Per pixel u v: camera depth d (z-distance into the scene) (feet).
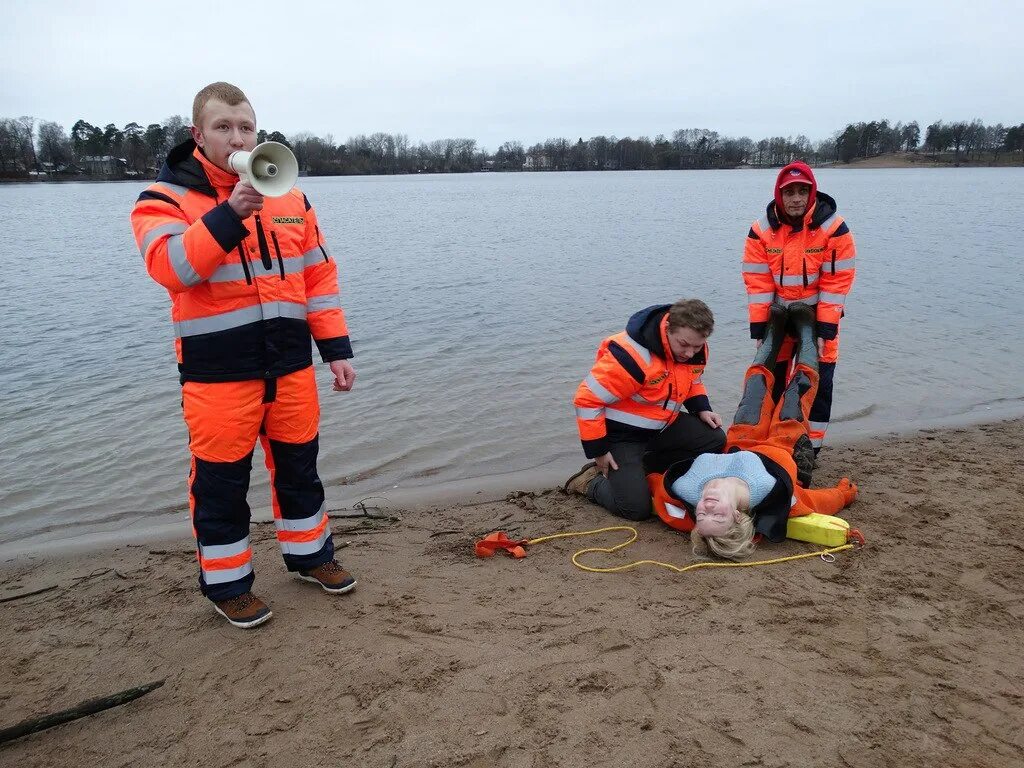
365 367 30.40
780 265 19.15
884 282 47.60
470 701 10.28
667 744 9.36
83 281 54.44
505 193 208.64
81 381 29.32
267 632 12.20
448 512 17.87
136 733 10.01
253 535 16.72
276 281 11.53
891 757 9.05
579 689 10.44
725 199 162.20
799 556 14.42
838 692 10.27
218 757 9.49
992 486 17.83
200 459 11.67
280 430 12.36
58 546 16.89
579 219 107.76
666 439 17.43
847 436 22.38
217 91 11.12
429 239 80.79
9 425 24.56
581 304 42.88
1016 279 48.55
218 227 10.22
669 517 15.97
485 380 28.53
